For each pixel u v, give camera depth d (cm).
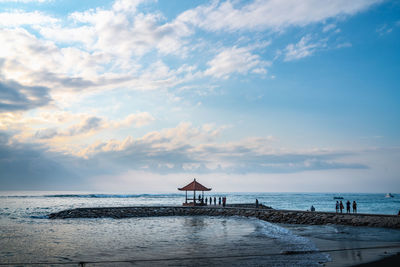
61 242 2123
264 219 4006
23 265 1405
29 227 3216
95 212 4684
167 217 4581
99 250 1786
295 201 15338
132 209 4969
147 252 1703
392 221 2772
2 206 7975
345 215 3206
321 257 1486
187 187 5603
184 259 1498
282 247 1811
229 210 4697
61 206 8200
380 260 1379
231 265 1354
